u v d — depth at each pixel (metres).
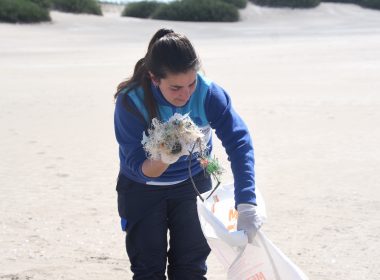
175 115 4.12
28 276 5.87
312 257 6.18
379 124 12.98
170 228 4.77
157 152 4.11
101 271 5.97
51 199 8.26
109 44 43.88
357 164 9.74
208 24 68.75
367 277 5.72
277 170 9.48
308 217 7.32
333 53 31.55
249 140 4.45
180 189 4.66
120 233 6.98
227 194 4.53
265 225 7.08
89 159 10.55
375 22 69.75
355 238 6.65
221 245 4.18
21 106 16.70
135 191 4.61
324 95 17.31
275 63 27.28
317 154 10.48
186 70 4.01
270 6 80.56
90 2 73.81
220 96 4.43
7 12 60.53
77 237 6.87
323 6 82.50
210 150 4.65
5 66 28.52
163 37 4.09
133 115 4.31
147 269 4.67
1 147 11.67
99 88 20.12
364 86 18.98
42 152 11.16
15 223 7.31
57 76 24.00
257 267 4.17
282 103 16.02
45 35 53.16
